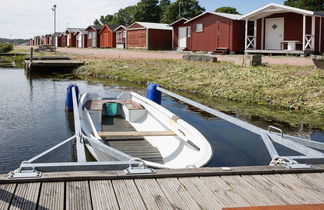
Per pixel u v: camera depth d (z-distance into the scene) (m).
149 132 6.45
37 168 3.16
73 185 2.96
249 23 24.80
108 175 3.11
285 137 4.30
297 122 9.33
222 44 25.14
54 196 2.74
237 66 16.62
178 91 14.62
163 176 3.21
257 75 14.30
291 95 11.80
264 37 22.50
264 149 7.05
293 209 2.66
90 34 46.81
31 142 7.68
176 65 18.86
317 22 20.52
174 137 6.56
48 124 9.28
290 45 20.27
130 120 8.86
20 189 2.82
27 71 22.95
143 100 9.49
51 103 12.20
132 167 3.31
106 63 22.16
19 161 6.50
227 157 6.64
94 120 8.62
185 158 5.55
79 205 2.64
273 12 21.06
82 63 23.19
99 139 5.83
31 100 12.77
